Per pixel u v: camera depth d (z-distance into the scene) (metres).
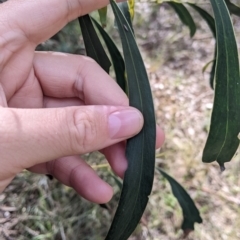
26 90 0.16
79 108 0.12
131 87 0.11
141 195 0.12
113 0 0.11
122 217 0.12
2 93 0.14
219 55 0.10
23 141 0.12
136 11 0.39
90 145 0.12
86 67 0.15
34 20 0.14
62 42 0.32
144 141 0.12
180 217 0.28
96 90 0.15
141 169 0.12
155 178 0.30
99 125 0.12
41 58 0.16
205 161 0.11
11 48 0.14
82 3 0.14
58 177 0.17
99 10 0.15
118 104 0.15
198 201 0.29
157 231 0.28
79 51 0.33
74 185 0.16
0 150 0.12
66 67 0.16
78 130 0.12
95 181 0.16
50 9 0.14
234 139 0.11
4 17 0.14
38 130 0.12
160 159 0.31
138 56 0.11
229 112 0.10
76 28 0.34
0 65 0.14
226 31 0.10
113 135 0.12
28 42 0.15
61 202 0.28
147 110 0.12
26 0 0.14
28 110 0.12
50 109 0.12
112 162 0.15
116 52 0.15
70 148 0.12
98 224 0.27
